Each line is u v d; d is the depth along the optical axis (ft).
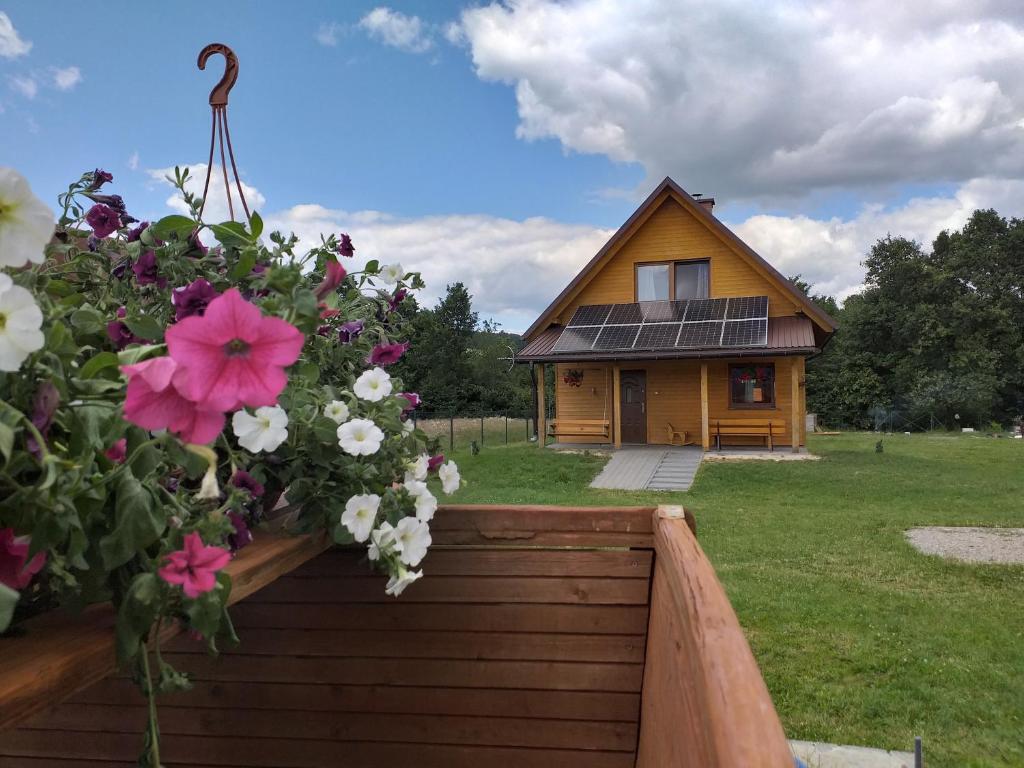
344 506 4.68
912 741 11.00
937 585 19.54
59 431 2.48
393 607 6.41
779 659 14.28
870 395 119.03
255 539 4.79
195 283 4.10
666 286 56.08
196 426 2.33
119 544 2.55
